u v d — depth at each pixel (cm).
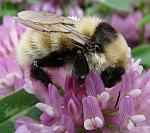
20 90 9
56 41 9
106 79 9
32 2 15
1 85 10
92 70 9
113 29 8
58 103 9
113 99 9
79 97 9
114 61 8
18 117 9
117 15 16
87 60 8
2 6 15
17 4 15
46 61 9
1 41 11
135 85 9
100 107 9
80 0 15
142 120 9
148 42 15
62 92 9
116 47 8
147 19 13
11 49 11
